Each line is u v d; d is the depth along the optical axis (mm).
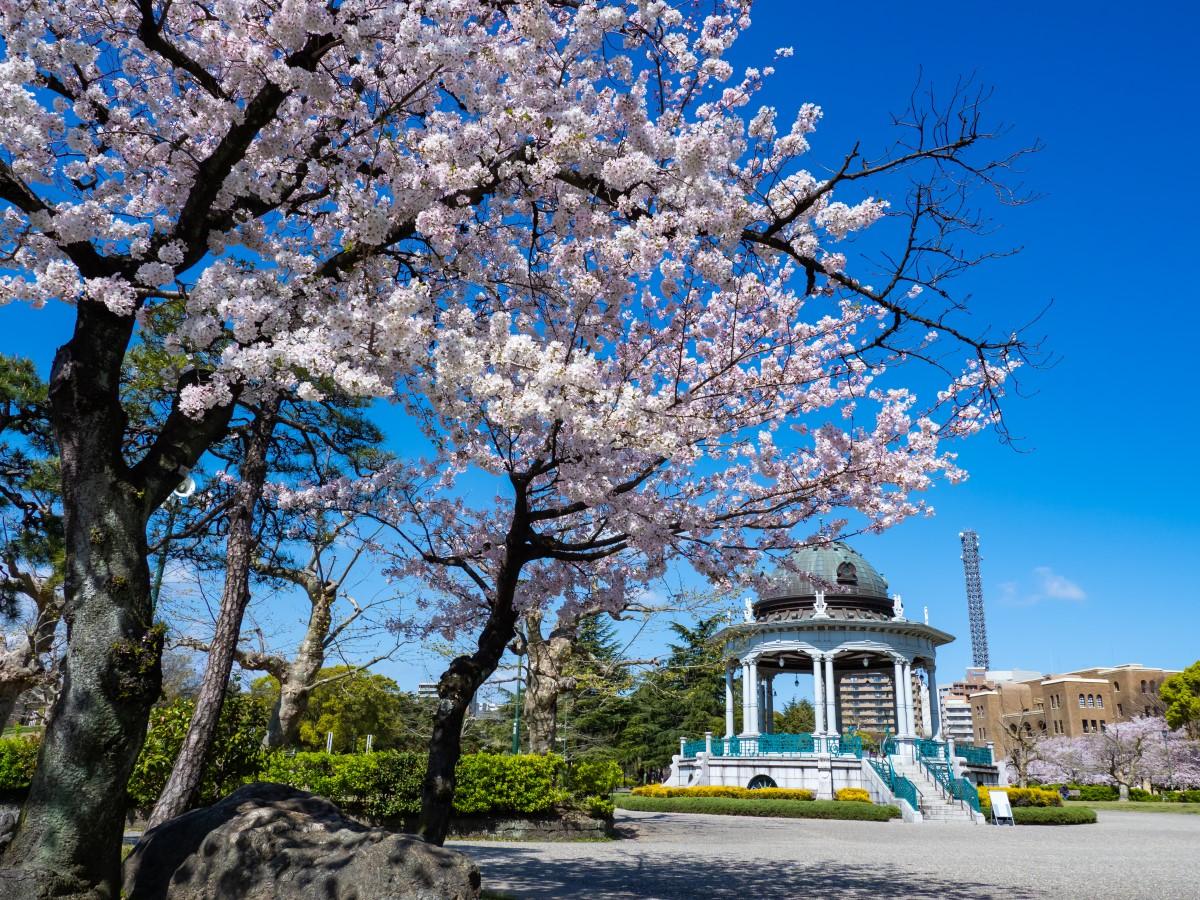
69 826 5375
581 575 10352
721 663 24438
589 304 7234
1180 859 14961
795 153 6930
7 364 14570
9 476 15484
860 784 28156
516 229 7746
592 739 38969
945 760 29688
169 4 5922
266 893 5566
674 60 6590
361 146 7117
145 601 5961
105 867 5504
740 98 6961
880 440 9117
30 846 5316
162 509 14961
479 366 5492
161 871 6047
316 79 5859
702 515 9141
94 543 5797
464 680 8406
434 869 5496
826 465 9062
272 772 15586
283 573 16266
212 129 7152
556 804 17438
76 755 5473
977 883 11047
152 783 13609
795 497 9141
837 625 30109
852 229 6418
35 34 5820
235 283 5566
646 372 8305
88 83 6711
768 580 9789
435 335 5508
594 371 5887
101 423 6008
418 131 6930
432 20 6086
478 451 7215
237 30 5770
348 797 16016
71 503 5898
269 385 6441
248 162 6551
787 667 34750
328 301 6516
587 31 6055
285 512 14570
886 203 6367
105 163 7008
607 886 10227
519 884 10188
